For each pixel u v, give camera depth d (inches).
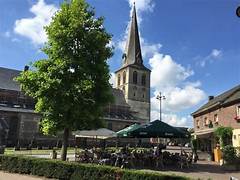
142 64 3720.5
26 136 2529.5
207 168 865.5
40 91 747.4
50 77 761.6
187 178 434.3
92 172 537.3
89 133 1048.2
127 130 885.2
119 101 3484.3
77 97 751.1
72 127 784.3
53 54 788.0
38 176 630.5
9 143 2455.7
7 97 2696.9
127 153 920.9
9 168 709.9
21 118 2544.3
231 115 1161.4
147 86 3703.3
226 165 856.9
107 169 518.9
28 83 775.1
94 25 823.7
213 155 1154.7
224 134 1138.0
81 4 824.3
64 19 800.3
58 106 754.8
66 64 766.5
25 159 678.5
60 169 592.1
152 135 852.6
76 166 568.4
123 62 3772.1
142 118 3558.1
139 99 3607.3
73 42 792.9
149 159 899.4
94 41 798.5
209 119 1408.7
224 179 645.3
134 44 3735.2
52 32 787.4
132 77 3612.2
